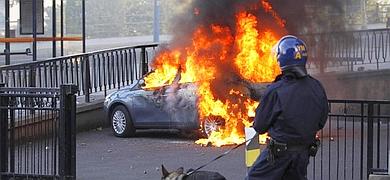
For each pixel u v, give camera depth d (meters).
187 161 14.52
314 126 7.53
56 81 18.17
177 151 15.80
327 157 14.56
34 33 20.45
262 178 7.57
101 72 20.31
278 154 7.47
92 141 17.47
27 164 12.24
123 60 21.06
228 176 12.93
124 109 18.08
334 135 16.34
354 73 24.62
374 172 10.89
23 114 12.25
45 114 11.99
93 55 19.81
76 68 19.08
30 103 12.09
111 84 20.45
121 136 18.16
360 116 11.45
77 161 14.71
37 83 17.67
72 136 11.73
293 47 7.55
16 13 27.41
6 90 12.15
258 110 7.58
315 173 13.08
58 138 11.89
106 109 18.55
